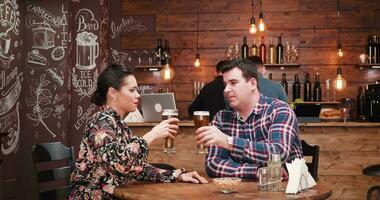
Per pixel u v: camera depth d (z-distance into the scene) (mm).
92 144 2391
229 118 2719
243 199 1965
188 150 4973
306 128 4930
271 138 2484
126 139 2508
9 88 5746
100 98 2584
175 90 7422
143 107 5250
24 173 6164
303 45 7254
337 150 4883
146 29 7477
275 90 4250
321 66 7219
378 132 4844
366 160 4852
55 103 6441
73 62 6723
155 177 2490
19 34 6172
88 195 2400
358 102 6906
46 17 6488
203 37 7414
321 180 4891
